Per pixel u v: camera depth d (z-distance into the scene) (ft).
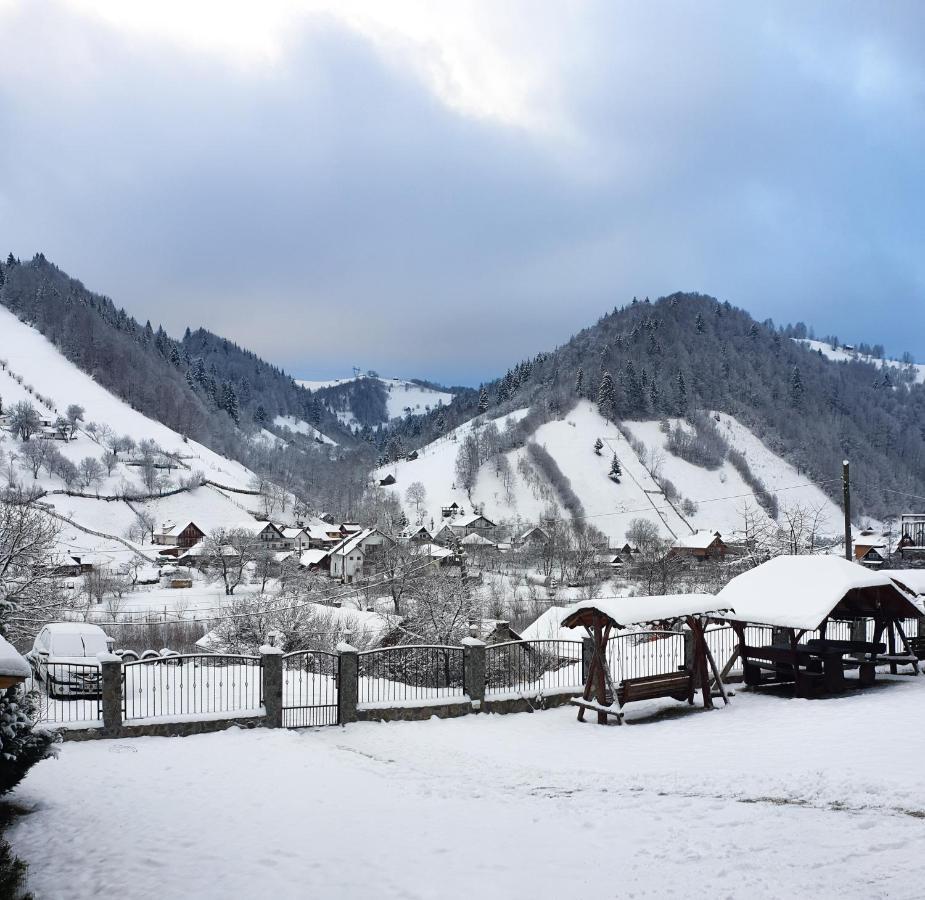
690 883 26.09
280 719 65.72
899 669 78.48
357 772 48.49
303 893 27.81
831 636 101.76
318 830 35.32
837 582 69.05
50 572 146.41
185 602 263.70
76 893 29.91
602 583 320.70
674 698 69.00
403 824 35.55
